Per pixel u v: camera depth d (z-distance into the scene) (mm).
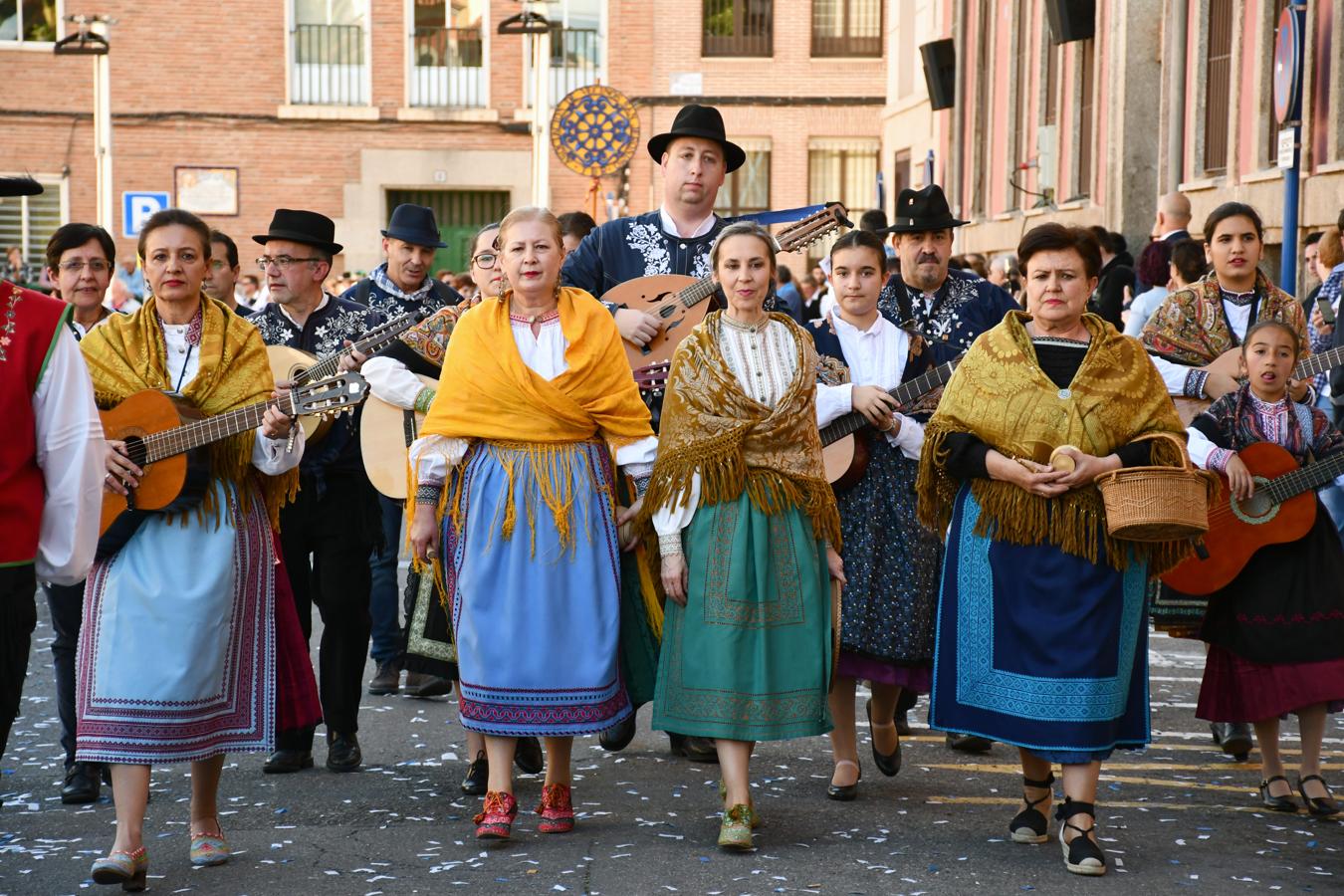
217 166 31203
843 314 6395
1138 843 5402
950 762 6582
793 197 31344
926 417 6301
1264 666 5844
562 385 5363
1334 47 12242
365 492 6535
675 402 5402
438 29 31375
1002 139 21656
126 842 4961
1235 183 14008
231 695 5238
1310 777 5816
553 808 5543
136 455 5191
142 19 30891
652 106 31312
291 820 5727
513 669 5289
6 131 30703
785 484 5363
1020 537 5191
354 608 6449
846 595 6047
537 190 27078
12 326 4238
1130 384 5211
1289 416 6121
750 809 5305
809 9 31094
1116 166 16344
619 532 5488
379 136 31391
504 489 5336
